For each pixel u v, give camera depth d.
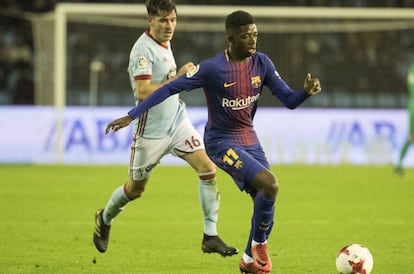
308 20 83.19
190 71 23.84
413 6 94.06
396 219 39.91
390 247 31.67
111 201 28.45
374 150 73.75
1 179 58.78
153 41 27.62
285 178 60.97
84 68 85.56
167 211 42.88
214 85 23.98
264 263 23.58
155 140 27.92
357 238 34.03
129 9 73.56
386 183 57.72
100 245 28.75
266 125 73.50
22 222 38.44
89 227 36.94
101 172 64.56
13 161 72.50
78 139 72.56
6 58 93.94
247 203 46.91
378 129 73.88
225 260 28.92
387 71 86.62
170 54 28.02
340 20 83.19
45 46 78.94
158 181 58.78
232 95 24.08
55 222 38.50
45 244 32.25
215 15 75.38
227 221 39.38
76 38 85.44
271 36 84.38
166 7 27.20
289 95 24.03
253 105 24.73
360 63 86.31
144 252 30.56
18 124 72.88
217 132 24.58
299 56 84.94
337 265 23.33
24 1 97.50
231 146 24.03
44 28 79.06
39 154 72.56
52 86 78.44
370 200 47.81
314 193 51.38
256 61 24.48
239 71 24.05
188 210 43.31
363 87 86.31
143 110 23.36
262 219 23.03
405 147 62.81
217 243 27.03
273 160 73.38
